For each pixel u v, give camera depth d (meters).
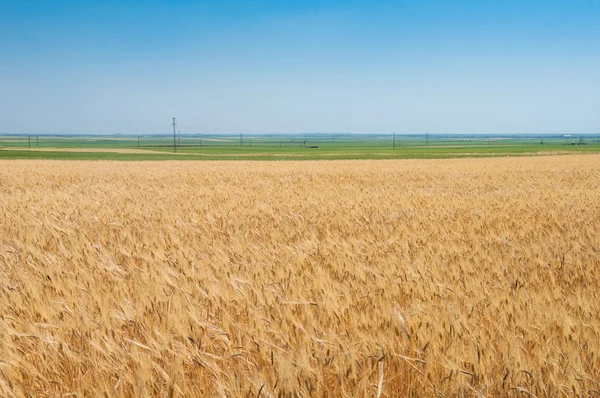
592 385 3.19
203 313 4.40
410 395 3.22
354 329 3.92
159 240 8.71
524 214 13.38
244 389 3.06
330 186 24.80
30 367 3.30
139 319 4.25
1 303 4.66
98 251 7.53
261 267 6.24
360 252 7.58
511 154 97.94
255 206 15.35
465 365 3.40
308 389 3.11
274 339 3.87
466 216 12.88
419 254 7.40
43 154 101.06
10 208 14.14
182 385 3.17
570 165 49.06
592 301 4.91
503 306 4.66
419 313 4.39
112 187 23.34
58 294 5.12
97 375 3.25
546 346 3.66
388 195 19.50
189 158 89.69
